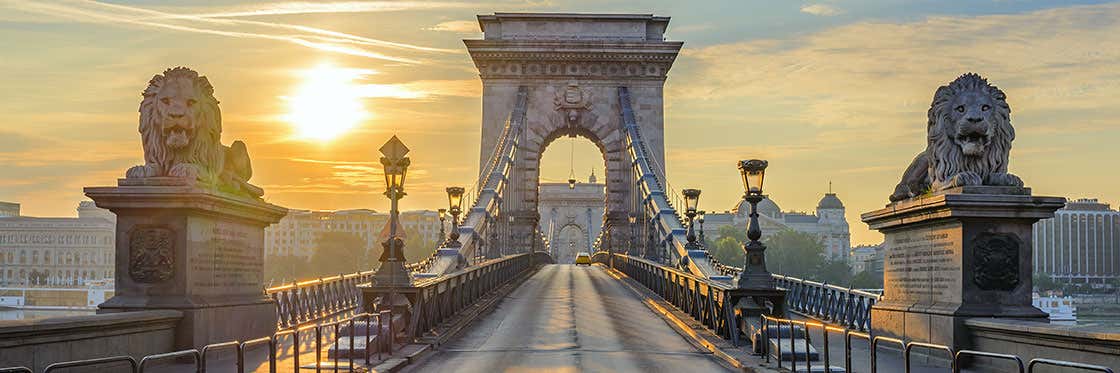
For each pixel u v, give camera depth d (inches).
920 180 1047.6
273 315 1169.4
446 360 1118.4
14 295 4003.4
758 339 1104.2
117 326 824.3
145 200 933.8
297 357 776.3
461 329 1443.2
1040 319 922.7
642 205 3577.8
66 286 4301.2
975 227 933.2
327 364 988.6
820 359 1038.4
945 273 965.2
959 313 924.6
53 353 748.0
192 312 935.0
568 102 4229.8
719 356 1149.1
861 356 1061.8
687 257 1838.1
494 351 1206.3
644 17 4343.0
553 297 2112.5
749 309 1190.3
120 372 828.0
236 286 1072.8
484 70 4264.3
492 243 3078.2
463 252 2214.6
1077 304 5349.4
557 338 1349.7
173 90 954.1
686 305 1587.1
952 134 959.0
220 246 1023.6
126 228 946.1
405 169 1215.6
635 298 2091.5
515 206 4156.0
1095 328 760.3
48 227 5009.8
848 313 1393.9
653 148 4222.4
